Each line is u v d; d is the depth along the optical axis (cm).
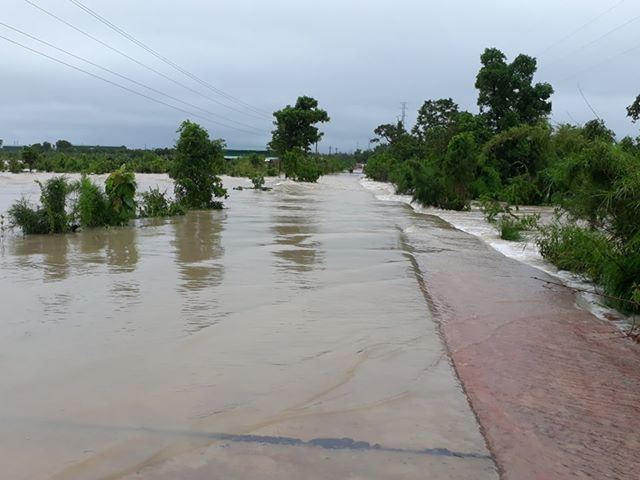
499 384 461
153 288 772
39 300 699
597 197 845
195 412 393
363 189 4566
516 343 575
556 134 2689
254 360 499
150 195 1992
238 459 331
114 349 521
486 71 3566
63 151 9369
